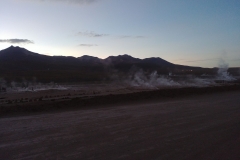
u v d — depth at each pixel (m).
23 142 9.36
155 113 16.03
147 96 26.00
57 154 8.00
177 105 20.20
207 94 31.34
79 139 9.77
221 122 13.20
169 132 10.97
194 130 11.38
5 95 32.22
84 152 8.20
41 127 11.88
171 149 8.58
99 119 13.95
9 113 16.33
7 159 7.56
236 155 8.05
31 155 7.91
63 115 15.42
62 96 29.03
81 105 19.98
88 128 11.66
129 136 10.25
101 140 9.64
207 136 10.35
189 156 7.90
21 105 18.33
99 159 7.55
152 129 11.51
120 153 8.11
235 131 11.27
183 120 13.70
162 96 27.16
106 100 22.36
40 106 18.30
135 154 8.02
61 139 9.75
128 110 17.44
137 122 13.10
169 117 14.59
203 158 7.74
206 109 17.89
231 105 20.14
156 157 7.76
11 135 10.38
